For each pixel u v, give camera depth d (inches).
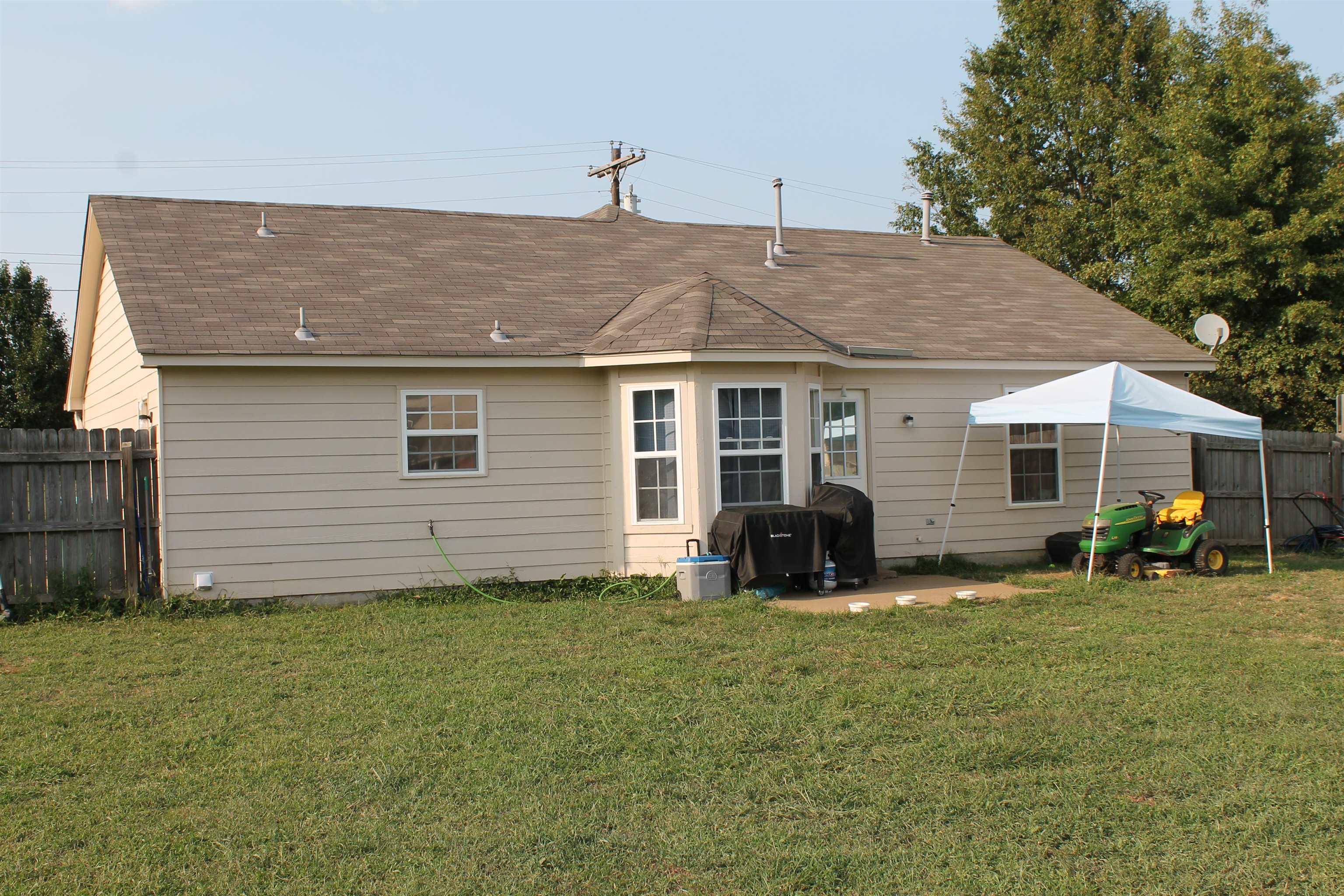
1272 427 927.0
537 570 542.9
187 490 485.4
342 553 510.9
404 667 358.6
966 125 1305.4
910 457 619.8
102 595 478.9
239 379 494.9
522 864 203.8
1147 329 717.3
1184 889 193.2
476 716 295.9
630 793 239.6
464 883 195.8
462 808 230.8
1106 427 531.5
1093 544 526.6
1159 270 933.8
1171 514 568.7
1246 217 865.5
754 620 435.5
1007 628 410.9
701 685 329.7
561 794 239.0
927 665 353.1
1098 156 1189.1
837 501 532.7
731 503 534.9
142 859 207.3
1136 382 542.3
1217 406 542.6
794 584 531.8
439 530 527.8
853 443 609.9
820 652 375.6
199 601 479.5
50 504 471.8
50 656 385.4
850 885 196.1
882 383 614.2
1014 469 650.8
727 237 768.9
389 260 613.0
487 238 674.2
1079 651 367.9
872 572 538.6
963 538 633.0
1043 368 644.1
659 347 521.3
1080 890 191.8
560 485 548.1
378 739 277.0
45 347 1055.0
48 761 263.1
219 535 490.0
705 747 269.3
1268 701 305.6
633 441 542.0
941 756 261.4
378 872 201.6
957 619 434.0
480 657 373.7
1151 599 476.4
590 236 713.6
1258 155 856.9
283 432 501.7
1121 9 1206.9
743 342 526.0
